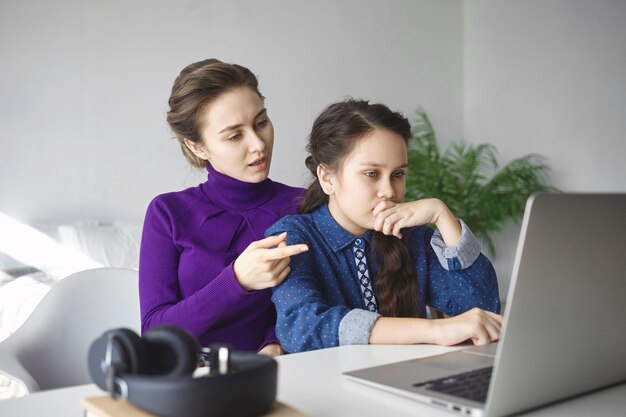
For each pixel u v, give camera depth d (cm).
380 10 472
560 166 463
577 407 69
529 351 64
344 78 454
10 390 206
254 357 64
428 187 448
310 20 438
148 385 57
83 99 351
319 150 125
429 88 499
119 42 362
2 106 330
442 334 100
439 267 130
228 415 57
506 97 494
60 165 345
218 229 146
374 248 127
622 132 430
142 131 370
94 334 144
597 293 69
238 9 407
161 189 376
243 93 141
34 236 314
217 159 145
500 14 496
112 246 321
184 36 385
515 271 61
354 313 106
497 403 63
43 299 140
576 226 65
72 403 73
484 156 506
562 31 460
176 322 126
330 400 73
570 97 457
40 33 339
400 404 71
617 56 432
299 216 130
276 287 117
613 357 74
